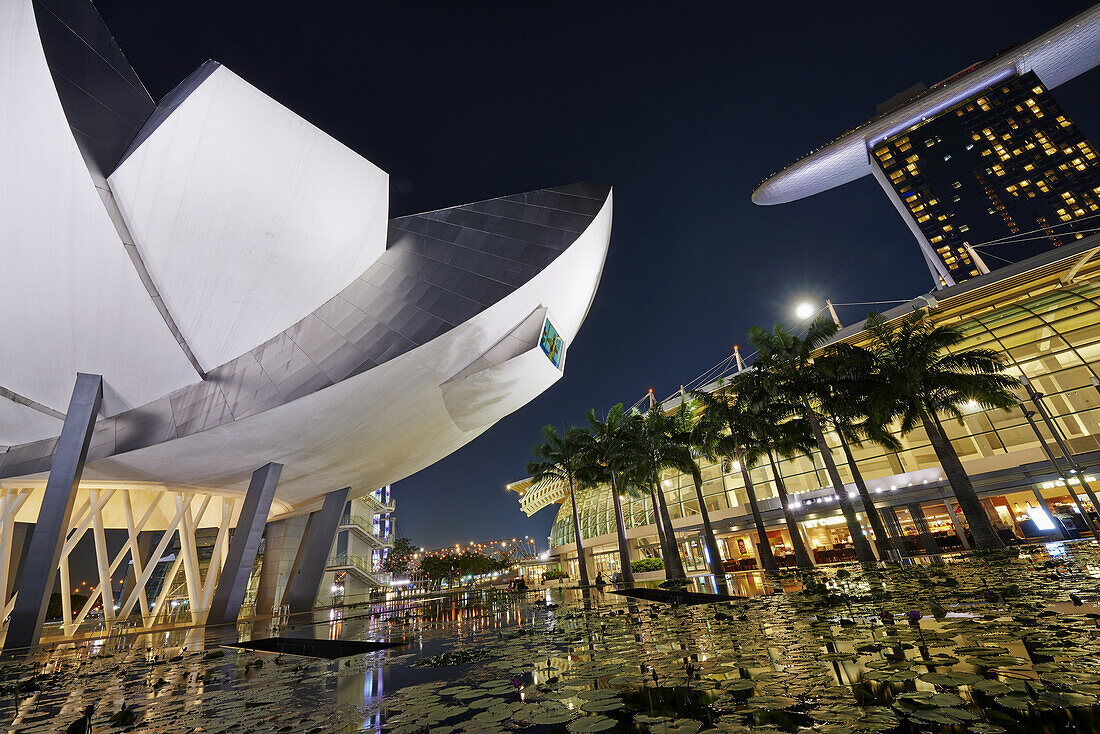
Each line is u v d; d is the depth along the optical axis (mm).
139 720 4551
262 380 21500
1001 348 32406
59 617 40219
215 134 18062
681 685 3898
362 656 8250
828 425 31422
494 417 27859
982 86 115812
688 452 31594
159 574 46469
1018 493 29031
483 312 21031
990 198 108812
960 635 4703
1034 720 2588
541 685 4492
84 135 17453
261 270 21188
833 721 2807
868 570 16844
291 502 32562
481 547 86875
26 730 4586
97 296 19203
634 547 46969
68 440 18875
